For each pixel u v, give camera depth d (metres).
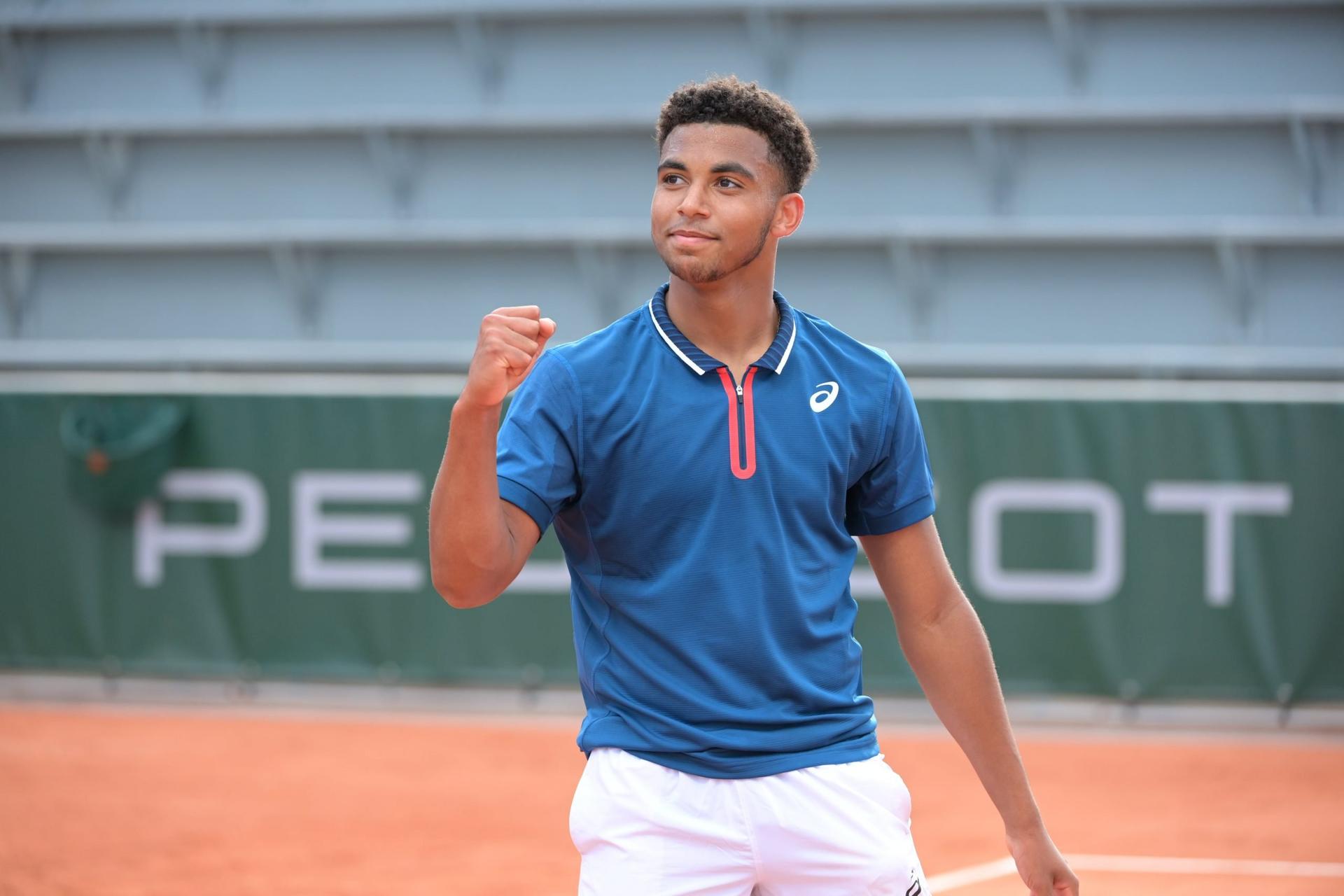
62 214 46.41
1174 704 31.91
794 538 8.16
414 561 33.59
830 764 8.12
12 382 34.59
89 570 34.19
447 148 45.12
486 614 33.38
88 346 42.44
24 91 48.56
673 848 7.92
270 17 46.97
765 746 7.96
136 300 44.28
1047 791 26.20
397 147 45.12
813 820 7.98
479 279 43.44
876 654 32.31
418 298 43.59
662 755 7.98
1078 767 28.31
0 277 44.41
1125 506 32.00
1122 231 40.66
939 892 19.31
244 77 47.88
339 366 41.91
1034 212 43.06
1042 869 8.59
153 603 34.16
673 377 8.06
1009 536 32.28
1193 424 31.88
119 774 27.03
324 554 33.78
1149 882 20.09
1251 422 31.75
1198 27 43.94
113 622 34.16
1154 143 42.44
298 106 47.72
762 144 8.01
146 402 34.09
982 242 41.47
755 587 7.97
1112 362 39.34
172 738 30.55
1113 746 30.52
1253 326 40.66
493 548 7.39
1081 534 32.09
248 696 34.00
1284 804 25.27
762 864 7.98
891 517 8.67
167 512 34.16
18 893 19.20
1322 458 31.55
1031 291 41.53
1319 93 43.59
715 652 7.98
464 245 43.25
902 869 8.17
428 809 24.36
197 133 45.50
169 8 48.53
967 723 8.76
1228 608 31.78
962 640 8.73
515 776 27.12
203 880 19.94
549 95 46.91
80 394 34.19
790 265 42.31
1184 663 31.84
